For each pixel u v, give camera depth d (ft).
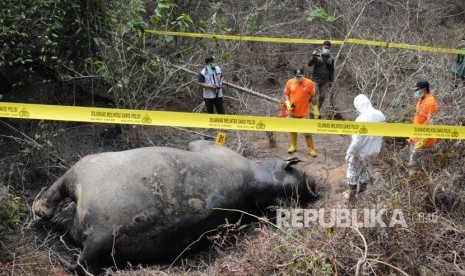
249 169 21.40
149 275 17.25
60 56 26.86
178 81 31.73
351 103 33.88
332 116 30.99
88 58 26.22
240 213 20.97
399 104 28.68
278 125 21.83
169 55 31.86
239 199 20.71
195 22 34.86
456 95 25.99
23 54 25.18
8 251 17.62
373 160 21.68
